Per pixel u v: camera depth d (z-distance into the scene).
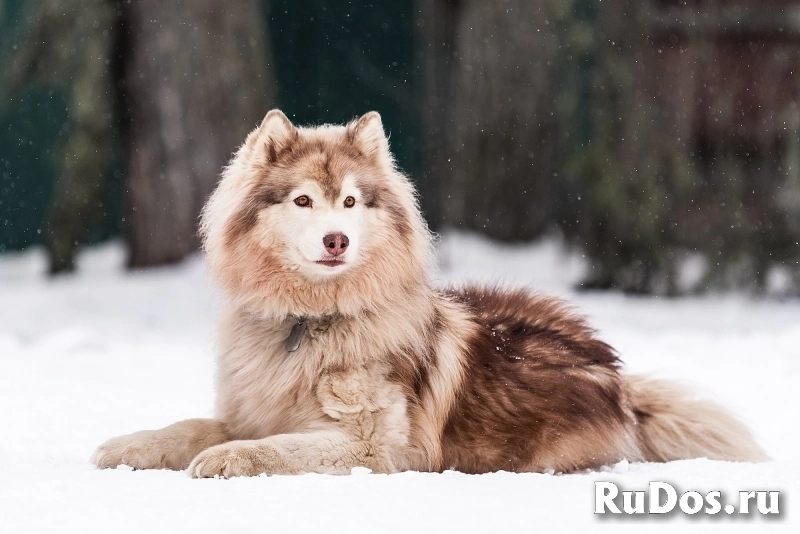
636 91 21.92
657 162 21.72
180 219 23.42
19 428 9.10
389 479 6.18
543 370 7.77
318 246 6.87
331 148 7.51
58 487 5.88
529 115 23.84
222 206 7.56
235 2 23.62
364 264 7.16
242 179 7.48
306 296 7.07
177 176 23.36
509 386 7.58
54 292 21.95
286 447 6.56
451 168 24.25
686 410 8.36
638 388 8.53
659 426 8.27
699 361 13.80
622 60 22.08
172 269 23.22
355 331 7.05
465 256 22.97
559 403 7.64
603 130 22.16
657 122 21.77
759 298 21.34
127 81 23.88
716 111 21.66
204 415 9.84
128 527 4.95
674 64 21.78
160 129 23.36
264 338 7.27
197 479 6.19
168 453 7.07
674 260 21.48
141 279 22.56
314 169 7.28
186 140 23.33
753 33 21.50
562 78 25.14
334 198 7.16
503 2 23.80
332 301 7.07
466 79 24.05
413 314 7.31
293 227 7.09
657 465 7.74
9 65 24.86
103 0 23.98
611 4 22.36
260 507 5.30
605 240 21.73
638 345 15.30
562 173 23.33
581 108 27.11
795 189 21.39
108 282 22.64
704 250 21.67
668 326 17.66
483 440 7.45
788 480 6.46
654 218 21.48
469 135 24.03
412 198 7.76
